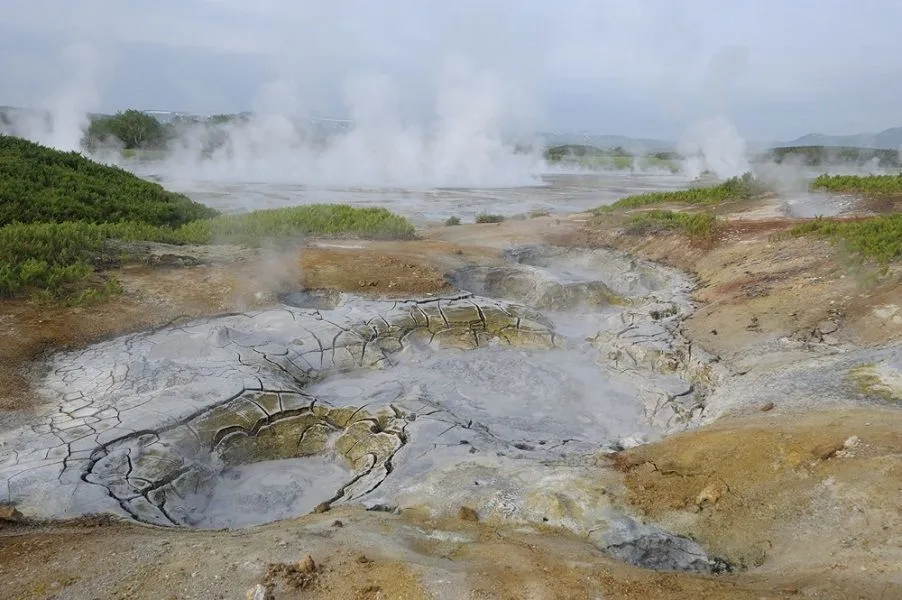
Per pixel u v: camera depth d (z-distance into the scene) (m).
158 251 14.02
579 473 6.55
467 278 15.00
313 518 5.98
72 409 8.01
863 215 17.08
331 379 10.28
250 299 12.26
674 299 13.29
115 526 5.64
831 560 4.56
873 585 4.07
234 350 10.10
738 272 13.70
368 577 4.50
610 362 11.15
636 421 9.43
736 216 18.61
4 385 8.45
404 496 6.36
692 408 9.01
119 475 6.68
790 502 5.46
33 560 4.85
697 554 5.20
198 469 7.32
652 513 5.78
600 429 9.18
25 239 12.66
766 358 9.65
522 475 6.56
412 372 10.66
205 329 10.87
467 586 4.38
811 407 7.38
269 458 8.12
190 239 15.57
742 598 4.16
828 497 5.35
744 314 11.42
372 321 11.63
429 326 11.95
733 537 5.30
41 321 10.31
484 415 9.38
